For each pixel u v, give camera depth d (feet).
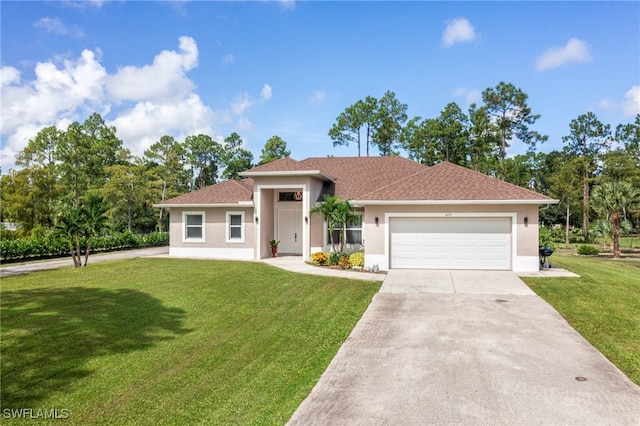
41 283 48.39
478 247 55.67
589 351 25.34
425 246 56.85
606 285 46.44
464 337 28.19
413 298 40.16
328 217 63.62
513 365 22.97
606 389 19.83
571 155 187.52
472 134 162.71
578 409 17.71
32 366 23.54
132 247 104.94
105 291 43.62
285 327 31.68
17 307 36.58
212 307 37.40
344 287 46.09
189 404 19.20
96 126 183.11
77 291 43.62
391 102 177.88
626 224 106.22
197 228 77.82
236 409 18.63
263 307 37.55
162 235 117.80
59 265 66.44
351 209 66.90
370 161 87.45
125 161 161.99
